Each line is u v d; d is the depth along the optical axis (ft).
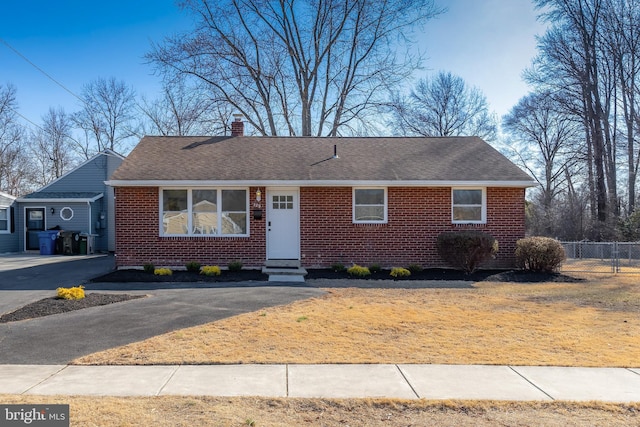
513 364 19.97
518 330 25.44
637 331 25.25
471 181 48.44
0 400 15.58
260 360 20.24
